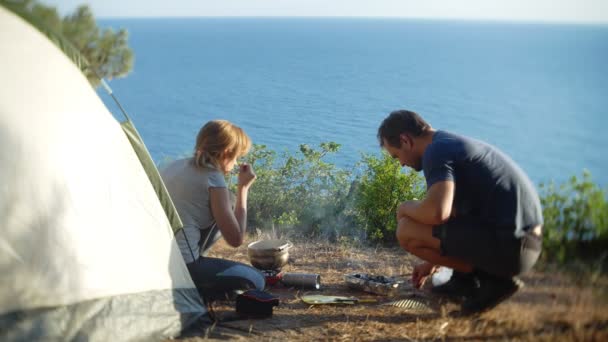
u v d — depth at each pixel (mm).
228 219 3633
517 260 3121
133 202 3225
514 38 101312
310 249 5219
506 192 3133
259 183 6961
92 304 2936
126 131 3383
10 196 2732
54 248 2838
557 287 3184
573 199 3385
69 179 2920
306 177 7035
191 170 3670
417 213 3230
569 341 2893
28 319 2721
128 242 3146
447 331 3178
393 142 3477
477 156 3174
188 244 3668
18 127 2797
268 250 4211
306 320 3461
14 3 3084
